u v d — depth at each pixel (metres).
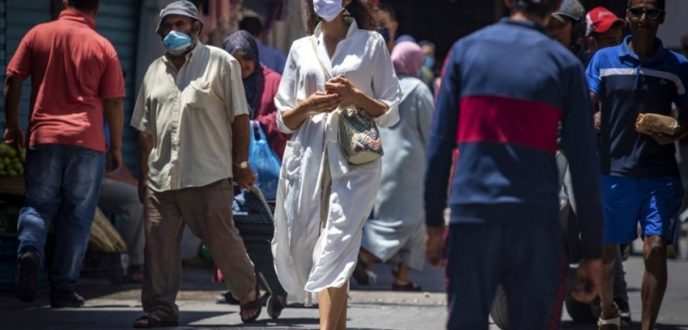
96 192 25.34
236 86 22.39
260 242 23.42
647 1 20.53
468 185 13.09
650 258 20.38
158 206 22.42
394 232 30.38
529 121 13.07
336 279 18.55
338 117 19.02
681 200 20.81
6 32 30.53
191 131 22.22
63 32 24.97
